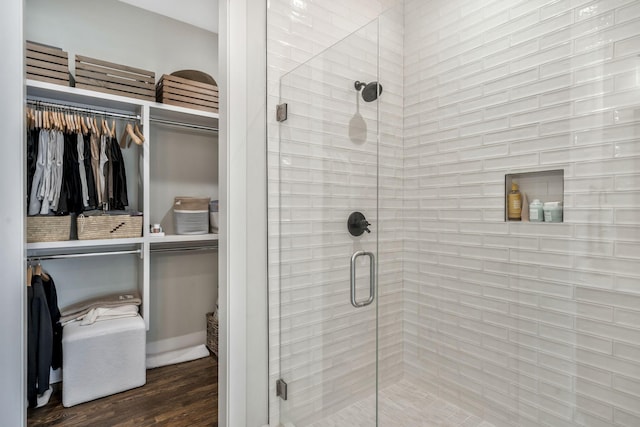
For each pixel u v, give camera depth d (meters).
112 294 2.54
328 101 1.60
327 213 1.62
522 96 1.57
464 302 1.79
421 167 1.89
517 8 1.58
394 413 1.66
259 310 1.69
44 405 2.02
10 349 1.21
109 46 2.50
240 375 1.63
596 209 1.35
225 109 1.60
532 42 1.53
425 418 1.69
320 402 1.63
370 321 1.62
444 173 1.86
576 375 1.41
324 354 1.63
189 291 2.89
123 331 2.18
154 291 2.72
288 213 1.71
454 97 1.82
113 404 2.04
